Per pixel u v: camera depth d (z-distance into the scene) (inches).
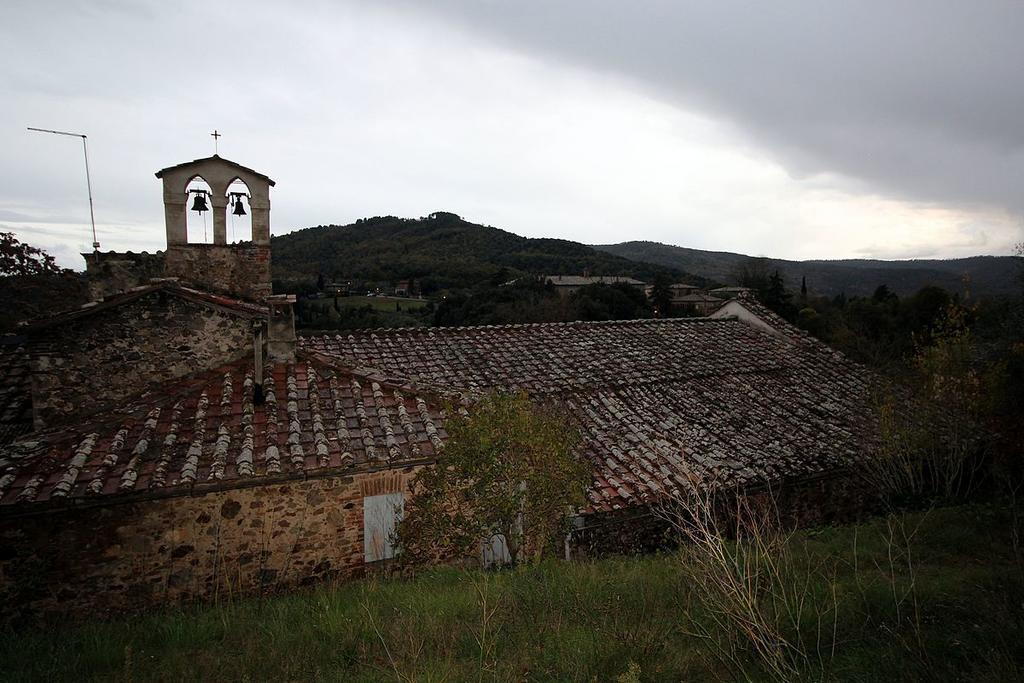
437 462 287.7
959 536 341.4
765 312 761.0
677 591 243.0
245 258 403.2
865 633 195.3
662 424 469.1
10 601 247.8
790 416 521.0
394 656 194.7
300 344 497.0
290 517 290.5
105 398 316.5
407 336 544.4
